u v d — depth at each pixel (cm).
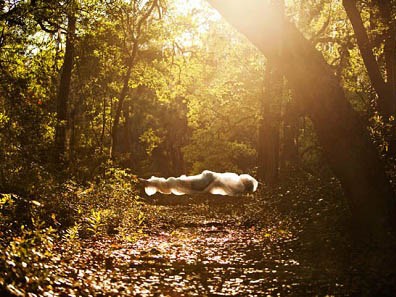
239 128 5550
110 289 875
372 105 2233
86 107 4772
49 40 2905
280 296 888
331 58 4025
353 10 2128
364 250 1101
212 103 5125
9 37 2441
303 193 2025
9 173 1848
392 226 1131
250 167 6066
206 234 1853
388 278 947
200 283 1000
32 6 2372
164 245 1525
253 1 1027
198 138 5769
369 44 2148
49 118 2264
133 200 2308
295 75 1098
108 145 5738
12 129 2127
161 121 7400
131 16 3728
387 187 1150
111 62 4272
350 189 1157
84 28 2866
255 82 4791
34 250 832
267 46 1075
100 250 1330
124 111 5384
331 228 1325
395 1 2220
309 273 1073
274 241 1547
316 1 3759
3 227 1192
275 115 3703
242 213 2589
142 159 7362
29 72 2470
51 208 1655
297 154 4875
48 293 721
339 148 1137
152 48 4488
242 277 1059
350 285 938
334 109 1115
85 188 2294
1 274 677
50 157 2228
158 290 917
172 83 4750
